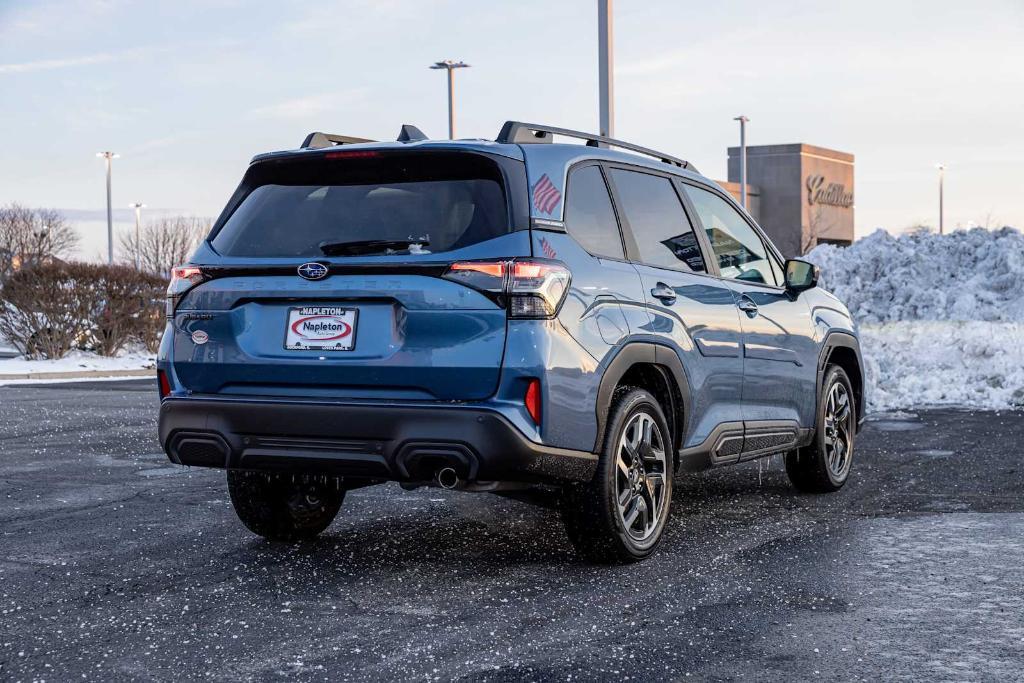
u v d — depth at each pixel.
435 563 5.12
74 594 4.62
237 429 4.74
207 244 5.02
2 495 7.10
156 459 8.80
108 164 62.28
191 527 6.04
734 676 3.54
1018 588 4.60
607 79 15.84
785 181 81.62
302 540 5.66
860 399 7.39
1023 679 3.50
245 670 3.65
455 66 38.12
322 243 4.75
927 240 17.81
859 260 17.66
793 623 4.12
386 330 4.57
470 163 4.70
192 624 4.18
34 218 42.09
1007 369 13.10
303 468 4.68
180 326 4.97
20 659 3.78
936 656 3.73
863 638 3.93
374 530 5.90
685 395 5.40
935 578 4.77
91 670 3.66
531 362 4.42
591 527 4.92
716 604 4.39
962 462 7.99
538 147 4.91
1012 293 16.19
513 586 4.70
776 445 6.34
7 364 21.94
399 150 4.75
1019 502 6.50
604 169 5.31
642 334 5.05
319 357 4.64
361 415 4.50
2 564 5.17
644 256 5.36
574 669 3.62
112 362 22.69
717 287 5.86
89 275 22.95
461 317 4.47
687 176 6.07
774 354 6.26
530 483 4.63
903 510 6.32
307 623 4.18
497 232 4.55
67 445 9.70
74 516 6.38
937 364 13.65
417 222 4.65
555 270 4.54
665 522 5.29
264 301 4.79
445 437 4.40
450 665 3.68
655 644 3.88
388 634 4.03
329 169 4.93
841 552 5.27
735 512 6.31
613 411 4.93
